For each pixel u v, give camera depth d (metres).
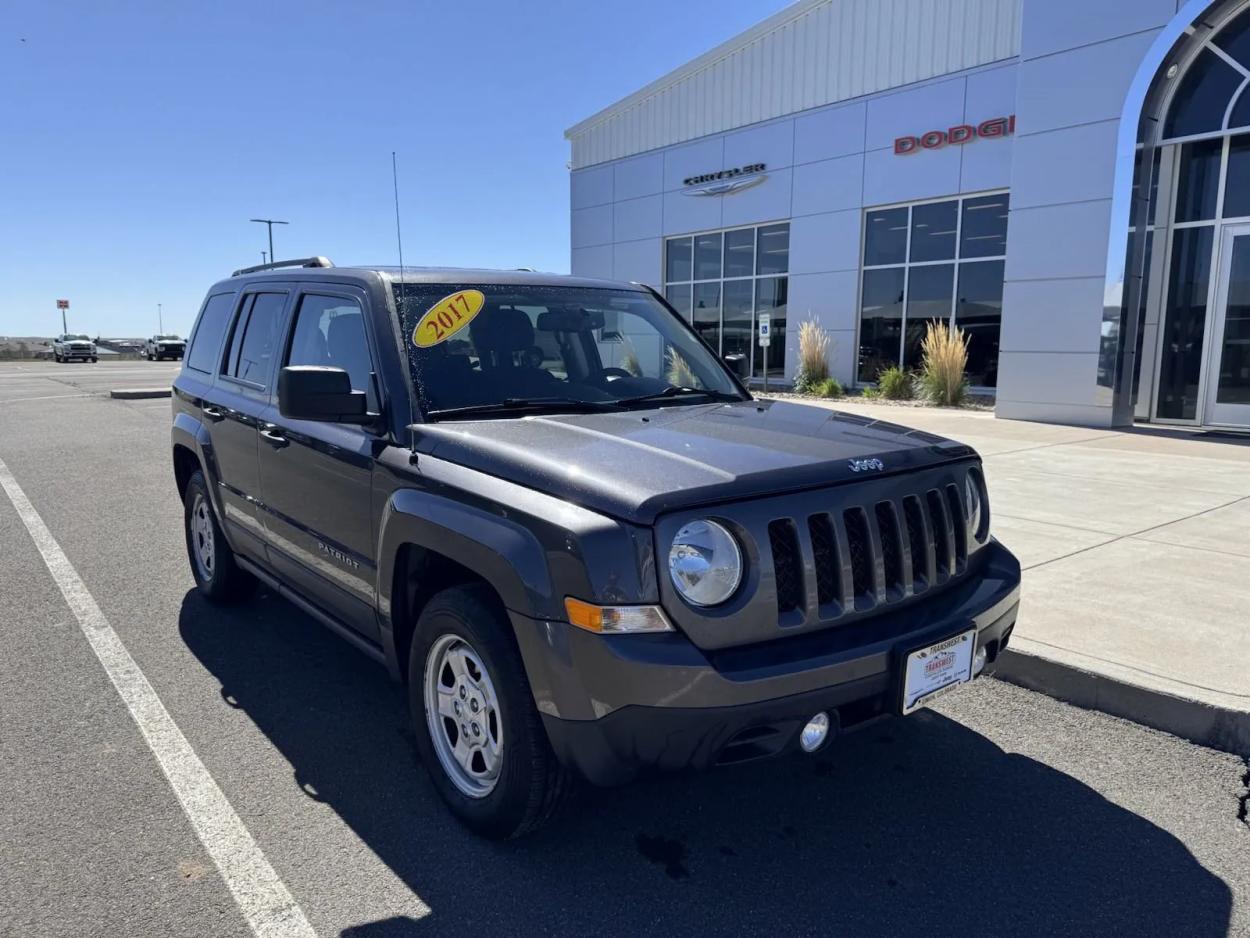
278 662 4.52
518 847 2.94
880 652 2.64
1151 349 12.51
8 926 2.53
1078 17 11.91
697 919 2.59
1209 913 2.60
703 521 2.51
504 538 2.66
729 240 20.73
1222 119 11.47
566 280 4.29
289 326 4.28
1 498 8.92
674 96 21.28
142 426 15.56
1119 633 4.36
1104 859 2.87
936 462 3.09
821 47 18.03
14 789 3.28
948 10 15.95
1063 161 12.27
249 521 4.54
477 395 3.48
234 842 2.96
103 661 4.53
